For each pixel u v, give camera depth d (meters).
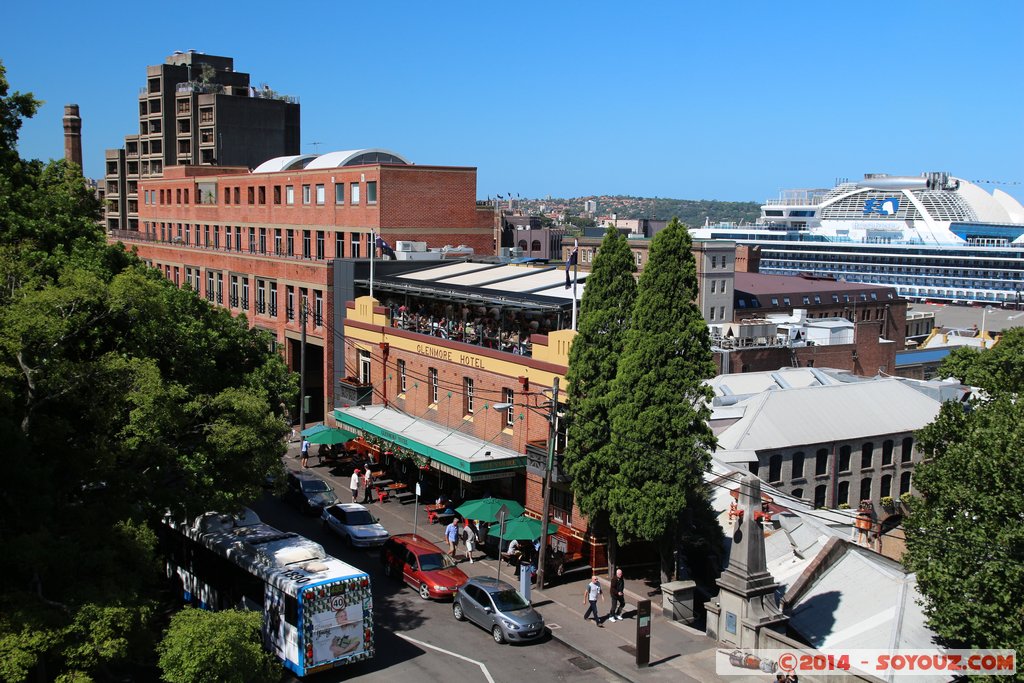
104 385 23.00
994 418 25.22
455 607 31.39
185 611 21.42
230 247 80.62
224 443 25.44
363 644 26.05
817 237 193.00
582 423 32.78
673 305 31.12
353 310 54.34
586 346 33.25
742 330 67.06
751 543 28.53
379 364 51.69
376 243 55.03
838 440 46.16
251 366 35.41
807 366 68.38
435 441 42.16
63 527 21.86
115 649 18.73
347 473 49.53
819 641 27.75
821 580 31.14
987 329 117.12
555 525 35.09
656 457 30.80
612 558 33.88
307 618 24.97
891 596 29.12
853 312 114.25
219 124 117.50
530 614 29.50
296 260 61.78
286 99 125.38
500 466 38.62
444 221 64.69
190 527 30.59
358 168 63.41
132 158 134.50
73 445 23.39
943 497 23.56
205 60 132.38
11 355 21.83
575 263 37.81
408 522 41.56
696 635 30.39
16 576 19.86
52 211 32.50
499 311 47.84
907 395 51.47
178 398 25.91
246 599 27.36
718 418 46.62
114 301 23.92
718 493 38.16
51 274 28.42
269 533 29.59
